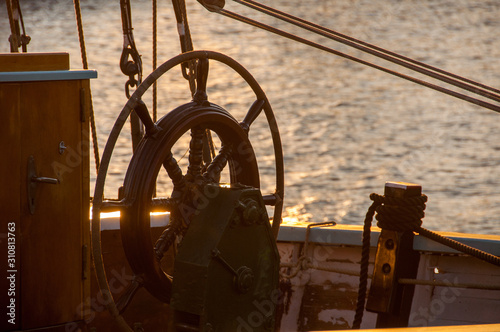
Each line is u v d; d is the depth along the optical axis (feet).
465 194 45.11
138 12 152.35
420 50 111.14
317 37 123.24
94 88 72.74
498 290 12.58
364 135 59.06
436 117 64.49
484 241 12.75
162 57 105.19
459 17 144.87
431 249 12.80
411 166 50.57
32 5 158.81
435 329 6.17
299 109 68.49
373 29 131.85
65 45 114.32
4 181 7.84
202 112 9.27
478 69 95.81
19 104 7.84
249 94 74.28
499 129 59.67
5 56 7.94
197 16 145.18
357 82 82.23
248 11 149.89
